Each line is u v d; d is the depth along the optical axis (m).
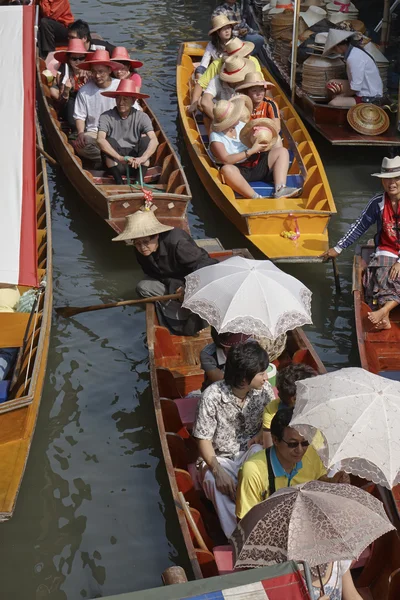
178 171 14.48
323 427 5.82
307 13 23.75
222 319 8.30
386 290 11.07
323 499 5.08
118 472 9.39
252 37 21.67
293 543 4.88
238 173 14.12
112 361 11.34
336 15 23.47
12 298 10.55
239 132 14.58
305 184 14.20
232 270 8.77
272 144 14.34
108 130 14.98
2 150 8.34
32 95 8.42
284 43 23.11
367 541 4.89
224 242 14.54
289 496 5.15
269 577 4.68
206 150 15.57
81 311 11.49
